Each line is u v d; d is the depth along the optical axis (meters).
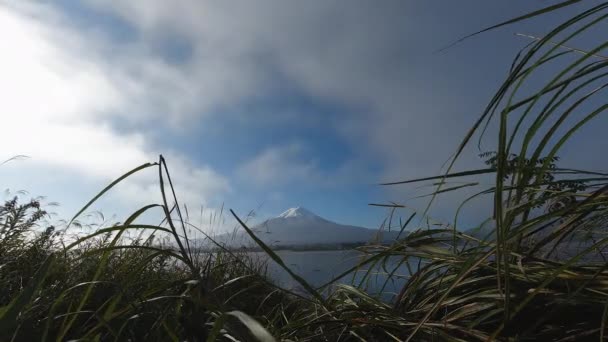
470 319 1.19
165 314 1.07
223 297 1.42
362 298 1.49
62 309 1.35
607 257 1.07
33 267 2.45
